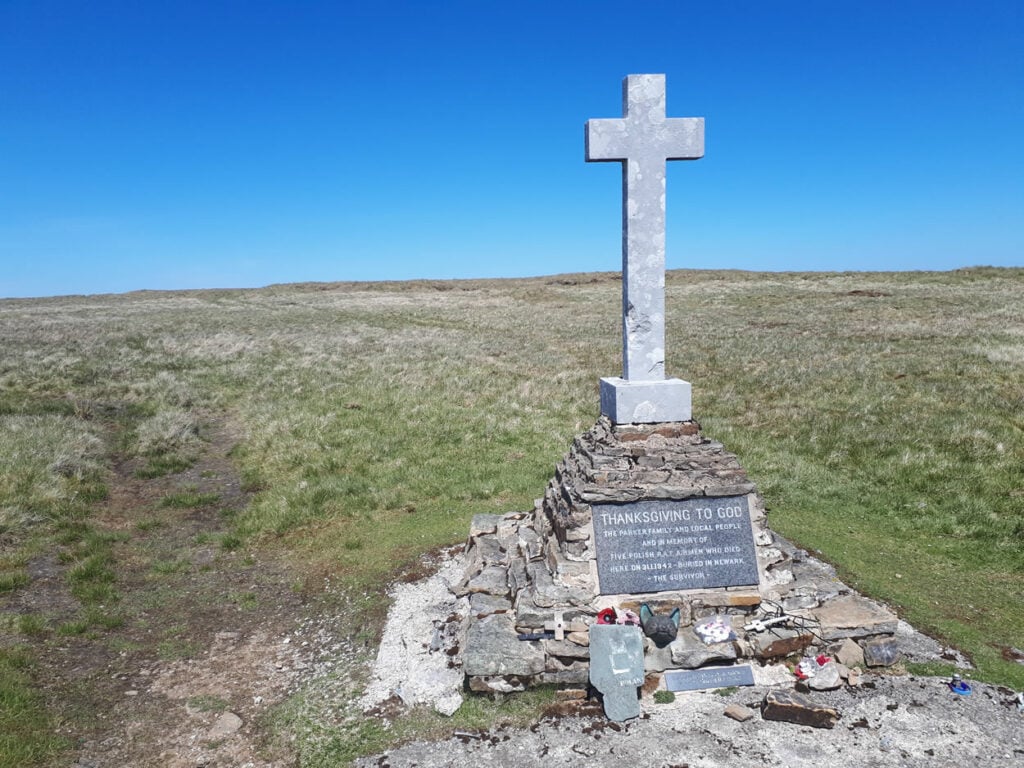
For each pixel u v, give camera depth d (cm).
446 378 897
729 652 262
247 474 561
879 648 267
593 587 278
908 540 407
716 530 286
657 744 230
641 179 288
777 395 755
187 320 1803
